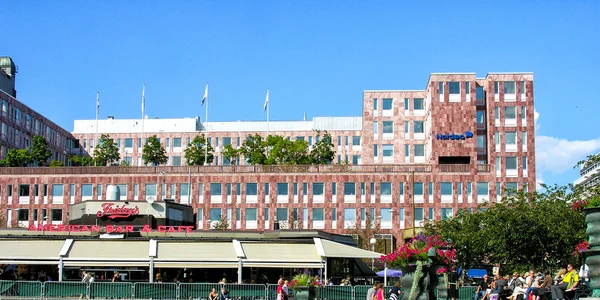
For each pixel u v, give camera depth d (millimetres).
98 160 145000
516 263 64062
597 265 25906
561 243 63062
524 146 111312
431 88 113438
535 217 63688
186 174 112000
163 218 77562
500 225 65250
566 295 32969
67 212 111562
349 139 164750
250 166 111562
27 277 71812
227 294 49719
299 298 48344
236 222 110375
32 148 130750
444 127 112312
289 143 125938
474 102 112562
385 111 123438
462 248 74625
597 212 26062
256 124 176875
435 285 33406
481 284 48281
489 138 111812
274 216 110062
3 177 112812
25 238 67750
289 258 65188
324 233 72000
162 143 167000
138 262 64000
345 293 54094
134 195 111875
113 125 172875
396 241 107875
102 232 70562
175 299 55156
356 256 65500
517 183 110375
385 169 110125
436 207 108500
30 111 144250
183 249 66188
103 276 72750
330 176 110438
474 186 108875
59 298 54938
